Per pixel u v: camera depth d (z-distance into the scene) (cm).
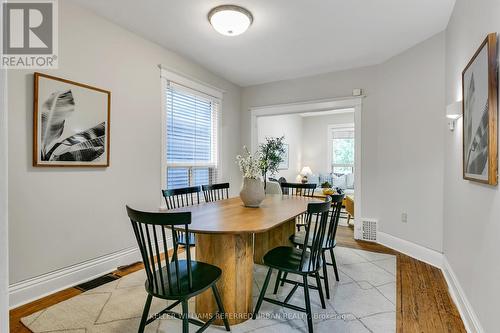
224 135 453
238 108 491
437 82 296
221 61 378
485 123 157
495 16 149
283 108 459
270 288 241
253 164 247
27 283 212
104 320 188
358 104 393
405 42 317
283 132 757
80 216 249
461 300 204
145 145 311
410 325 185
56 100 228
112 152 275
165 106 336
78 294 225
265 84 476
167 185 349
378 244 371
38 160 217
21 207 210
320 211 176
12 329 178
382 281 254
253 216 203
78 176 247
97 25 260
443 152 288
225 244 186
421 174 314
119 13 258
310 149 870
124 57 286
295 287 216
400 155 342
